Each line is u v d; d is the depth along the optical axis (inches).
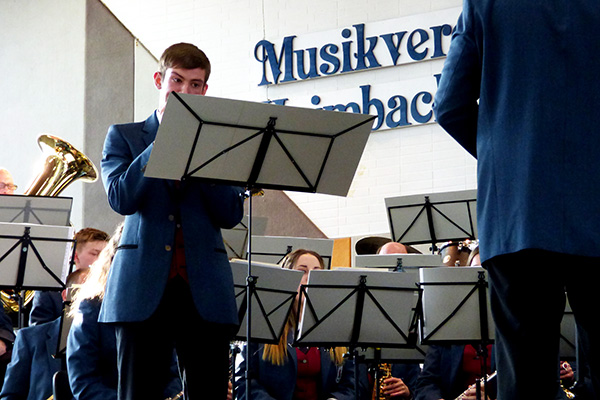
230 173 129.0
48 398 181.6
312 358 185.5
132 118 395.9
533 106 79.7
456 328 174.4
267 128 125.7
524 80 80.7
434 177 374.0
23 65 425.1
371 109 386.6
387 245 238.5
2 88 427.2
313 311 168.2
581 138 78.7
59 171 293.4
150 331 108.7
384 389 198.5
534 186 78.1
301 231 379.9
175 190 115.2
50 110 414.3
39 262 192.9
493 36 83.2
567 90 79.5
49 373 186.2
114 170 114.8
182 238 113.0
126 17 431.5
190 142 119.4
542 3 81.4
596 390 80.3
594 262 77.5
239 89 411.2
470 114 88.5
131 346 108.6
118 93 400.2
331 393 186.5
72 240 193.9
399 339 173.5
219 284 111.7
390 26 388.8
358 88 390.0
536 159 78.6
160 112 122.6
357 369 177.8
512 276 79.1
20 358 188.4
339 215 379.9
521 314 78.9
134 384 108.0
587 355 80.4
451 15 380.8
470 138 89.9
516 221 78.4
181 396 161.6
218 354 111.3
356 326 170.7
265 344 181.5
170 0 427.5
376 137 384.2
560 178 78.1
